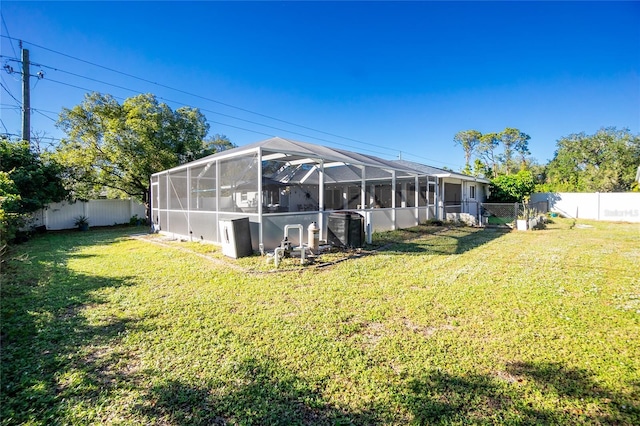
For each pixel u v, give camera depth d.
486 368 2.54
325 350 2.83
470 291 4.57
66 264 6.48
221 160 8.23
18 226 9.05
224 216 8.21
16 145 12.27
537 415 2.01
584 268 6.01
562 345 2.92
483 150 41.66
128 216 17.22
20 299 4.21
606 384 2.33
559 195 18.89
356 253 7.48
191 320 3.53
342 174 13.82
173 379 2.40
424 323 3.44
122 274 5.60
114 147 14.72
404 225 12.72
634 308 3.86
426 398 2.18
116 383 2.35
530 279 5.21
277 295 4.40
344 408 2.08
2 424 1.92
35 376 2.42
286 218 7.80
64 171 14.10
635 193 16.16
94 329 3.28
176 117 17.36
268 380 2.38
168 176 11.23
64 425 1.93
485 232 11.98
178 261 6.69
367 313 3.73
